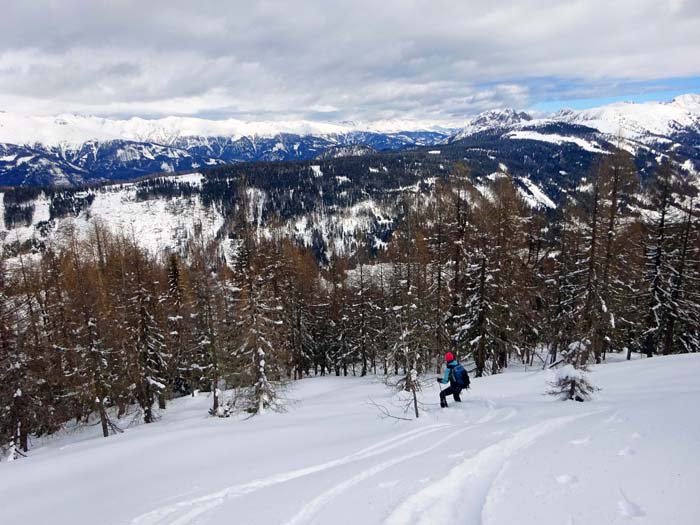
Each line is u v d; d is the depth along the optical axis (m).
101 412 25.98
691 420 7.77
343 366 47.88
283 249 42.62
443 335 29.30
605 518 4.75
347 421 16.05
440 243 28.70
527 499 5.54
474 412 12.79
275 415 21.59
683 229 26.42
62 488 11.92
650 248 27.42
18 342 23.75
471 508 5.75
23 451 26.31
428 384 21.44
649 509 4.79
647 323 29.64
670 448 6.48
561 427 9.02
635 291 28.66
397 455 8.98
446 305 29.64
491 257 26.77
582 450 7.06
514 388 18.27
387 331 30.77
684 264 26.84
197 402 35.78
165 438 16.72
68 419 33.91
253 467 10.50
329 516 6.27
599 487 5.54
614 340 29.55
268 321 24.38
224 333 28.03
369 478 7.64
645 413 8.90
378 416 15.95
